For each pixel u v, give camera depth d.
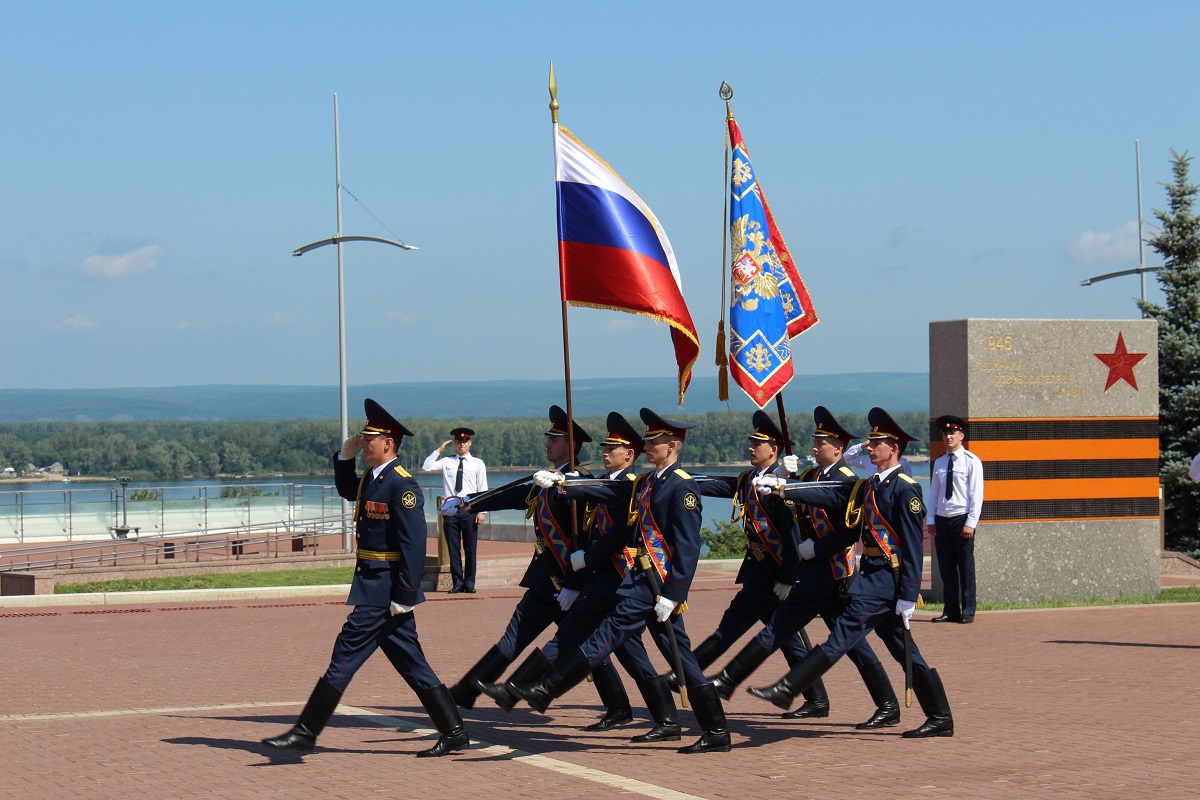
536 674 10.00
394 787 8.72
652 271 11.41
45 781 8.91
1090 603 18.94
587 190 11.35
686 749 9.80
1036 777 8.94
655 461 9.86
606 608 9.98
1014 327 18.80
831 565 10.34
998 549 18.78
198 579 23.44
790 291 12.59
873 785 8.71
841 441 11.11
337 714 11.43
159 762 9.48
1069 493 19.14
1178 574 24.22
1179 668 13.66
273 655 15.04
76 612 19.14
